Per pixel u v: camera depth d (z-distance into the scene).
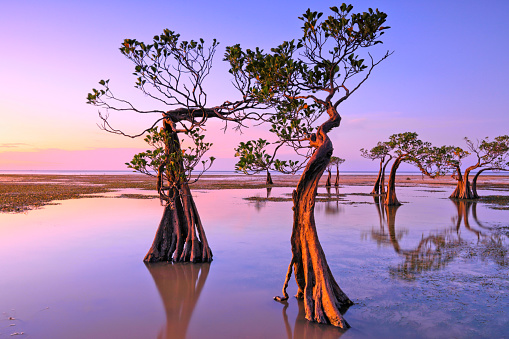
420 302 8.55
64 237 15.95
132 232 17.14
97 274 10.80
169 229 12.63
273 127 9.60
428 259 12.46
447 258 12.59
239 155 8.69
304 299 8.00
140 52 9.69
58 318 7.60
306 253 8.23
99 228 18.16
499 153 35.53
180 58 10.03
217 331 7.07
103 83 10.02
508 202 33.41
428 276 10.56
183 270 11.35
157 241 12.43
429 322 7.43
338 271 11.09
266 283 10.13
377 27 8.02
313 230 8.22
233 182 72.25
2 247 14.06
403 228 18.67
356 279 10.30
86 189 47.38
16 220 20.47
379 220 21.45
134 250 13.73
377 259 12.48
